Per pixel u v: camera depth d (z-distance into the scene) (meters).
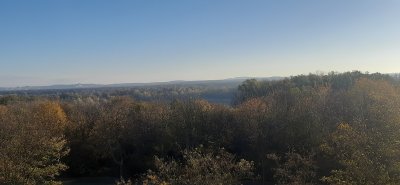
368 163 26.55
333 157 46.09
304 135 57.47
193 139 65.06
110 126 67.56
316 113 59.12
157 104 80.19
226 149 64.19
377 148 27.11
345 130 31.22
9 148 44.06
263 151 60.16
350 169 27.78
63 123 71.19
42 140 46.66
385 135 27.78
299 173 40.25
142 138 67.75
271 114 62.62
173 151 65.56
